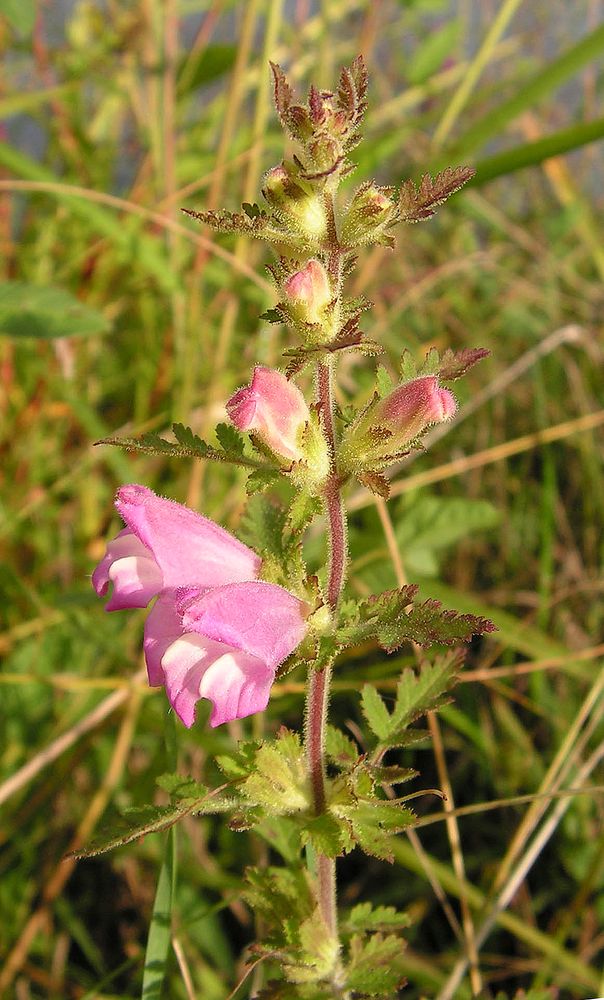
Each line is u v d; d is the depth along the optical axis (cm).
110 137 27
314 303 10
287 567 11
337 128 10
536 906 18
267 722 19
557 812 15
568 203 28
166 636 10
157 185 22
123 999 15
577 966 15
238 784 11
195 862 17
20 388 22
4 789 16
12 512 20
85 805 18
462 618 9
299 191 10
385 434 10
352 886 18
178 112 24
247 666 10
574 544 23
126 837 10
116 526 21
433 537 19
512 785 19
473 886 17
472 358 11
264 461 10
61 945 17
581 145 18
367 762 11
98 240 24
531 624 21
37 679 18
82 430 23
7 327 16
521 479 24
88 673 19
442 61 26
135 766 19
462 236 29
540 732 20
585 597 22
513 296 28
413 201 10
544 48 32
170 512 10
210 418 20
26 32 19
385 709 12
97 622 19
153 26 22
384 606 10
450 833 15
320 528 20
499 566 23
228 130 20
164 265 21
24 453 22
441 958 17
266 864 16
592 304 27
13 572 19
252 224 10
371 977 11
